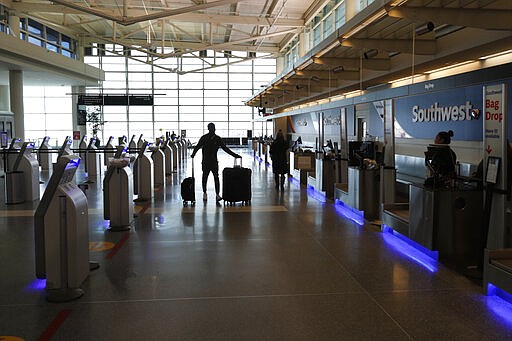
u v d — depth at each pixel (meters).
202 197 10.88
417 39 9.00
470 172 8.18
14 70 23.27
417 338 3.41
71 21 29.58
